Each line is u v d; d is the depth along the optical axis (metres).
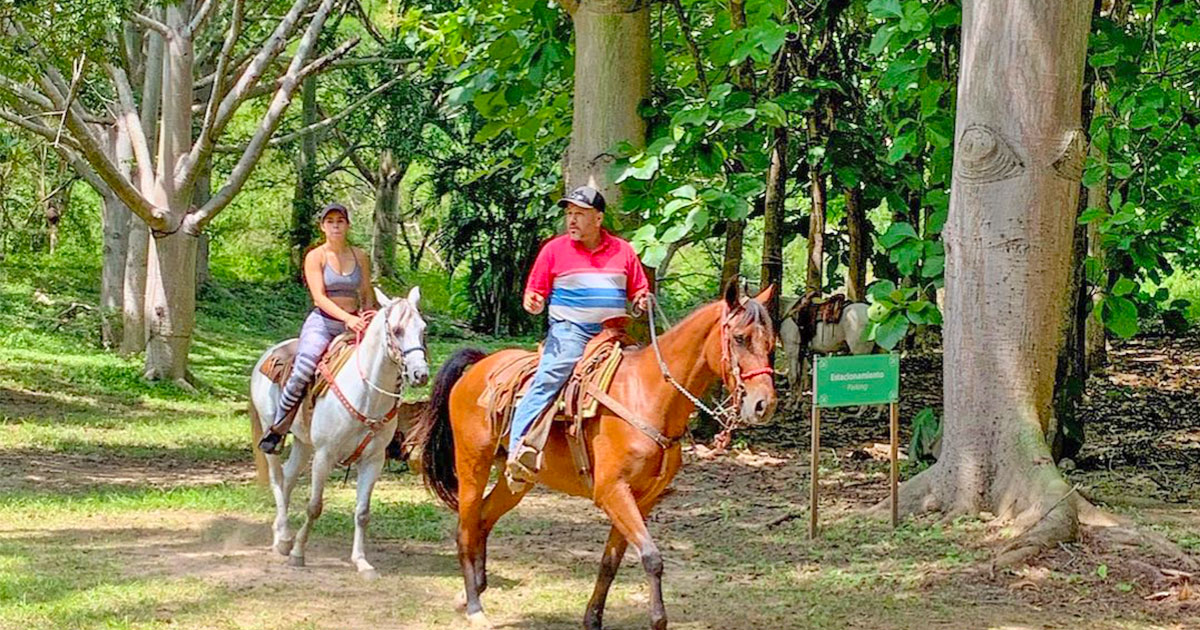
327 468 9.12
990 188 10.57
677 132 12.77
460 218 35.75
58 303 30.05
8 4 15.43
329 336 9.34
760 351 6.66
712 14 18.44
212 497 12.16
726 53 13.12
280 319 35.16
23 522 10.77
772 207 16.53
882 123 17.39
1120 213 11.40
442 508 11.95
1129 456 14.48
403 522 11.23
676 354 6.98
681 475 13.80
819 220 20.94
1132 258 13.11
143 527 10.73
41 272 33.97
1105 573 9.00
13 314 27.61
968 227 10.70
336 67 24.61
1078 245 13.48
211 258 44.66
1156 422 17.86
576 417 7.16
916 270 12.92
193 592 8.34
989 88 10.58
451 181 34.31
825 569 9.51
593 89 14.45
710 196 12.66
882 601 8.51
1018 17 10.44
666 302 35.69
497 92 15.78
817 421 10.56
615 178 13.34
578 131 14.59
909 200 19.72
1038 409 10.62
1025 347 10.54
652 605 6.68
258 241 46.66
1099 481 12.82
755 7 13.25
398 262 50.59
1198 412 18.88
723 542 10.52
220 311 34.03
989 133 10.53
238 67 25.31
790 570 9.48
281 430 9.25
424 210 45.81
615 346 7.34
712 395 16.03
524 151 17.20
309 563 9.44
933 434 13.55
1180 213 14.20
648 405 6.98
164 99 22.19
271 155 41.81
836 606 8.39
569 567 9.56
